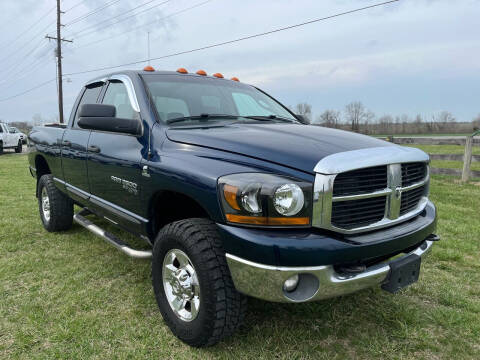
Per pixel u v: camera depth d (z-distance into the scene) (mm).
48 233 4566
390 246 2125
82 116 2760
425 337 2457
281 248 1866
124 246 2986
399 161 2238
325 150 2129
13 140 20422
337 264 1993
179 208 2756
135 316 2674
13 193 7402
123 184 2883
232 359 2207
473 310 2805
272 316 2670
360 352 2311
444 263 3684
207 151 2324
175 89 3162
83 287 3109
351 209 2059
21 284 3156
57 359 2197
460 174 8664
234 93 3576
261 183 1938
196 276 2199
